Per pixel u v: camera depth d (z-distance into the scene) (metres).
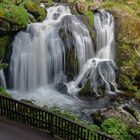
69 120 7.89
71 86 15.09
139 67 16.06
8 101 8.75
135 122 11.85
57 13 16.48
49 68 15.27
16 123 8.77
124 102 13.92
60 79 15.29
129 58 16.42
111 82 15.53
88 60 16.08
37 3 16.73
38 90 14.84
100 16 17.03
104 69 15.69
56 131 8.28
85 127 7.71
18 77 14.53
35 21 15.35
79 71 15.66
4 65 13.41
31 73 14.84
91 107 13.46
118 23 17.12
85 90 14.62
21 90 14.66
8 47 14.13
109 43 16.88
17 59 14.38
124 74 15.82
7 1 14.76
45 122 8.35
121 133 10.17
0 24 13.55
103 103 13.84
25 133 8.42
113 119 10.78
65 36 15.36
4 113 9.02
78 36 15.66
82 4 17.11
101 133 7.45
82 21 16.14
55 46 15.25
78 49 15.57
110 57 16.72
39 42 14.93
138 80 15.90
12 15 13.94
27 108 8.52
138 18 17.69
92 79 15.16
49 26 15.45
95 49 16.36
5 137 8.27
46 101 13.79
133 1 19.58
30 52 14.73
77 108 13.30
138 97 14.56
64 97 14.28
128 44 16.86
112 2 18.98
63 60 15.41
